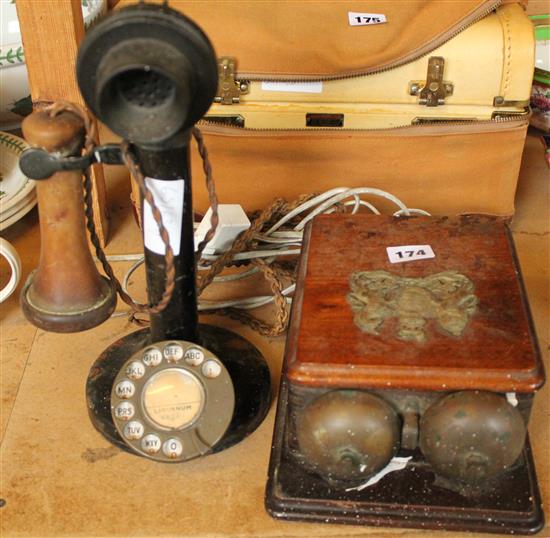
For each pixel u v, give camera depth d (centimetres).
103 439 120
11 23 172
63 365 132
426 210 154
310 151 146
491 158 147
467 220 124
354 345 103
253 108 143
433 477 108
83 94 92
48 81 138
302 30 143
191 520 109
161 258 109
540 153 184
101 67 87
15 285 130
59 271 108
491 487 107
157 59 85
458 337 104
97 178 150
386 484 107
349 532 107
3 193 154
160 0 147
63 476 115
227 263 136
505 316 107
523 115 144
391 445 99
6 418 124
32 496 112
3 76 176
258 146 145
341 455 98
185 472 115
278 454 113
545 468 116
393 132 144
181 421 111
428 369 100
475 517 104
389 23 144
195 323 119
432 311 107
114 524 109
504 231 121
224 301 141
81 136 100
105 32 87
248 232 134
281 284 146
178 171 102
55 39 133
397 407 102
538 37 186
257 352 128
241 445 119
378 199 153
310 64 140
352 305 109
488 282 112
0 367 132
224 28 142
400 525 105
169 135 91
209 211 138
